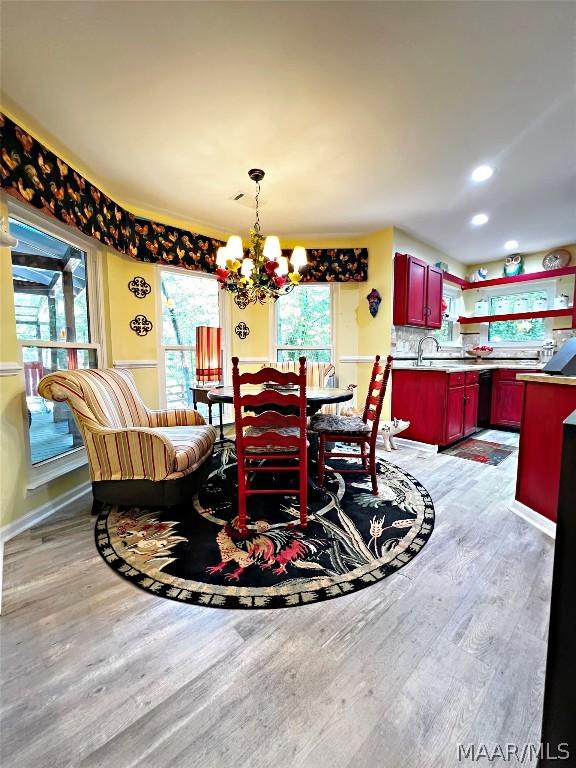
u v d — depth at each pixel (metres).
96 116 1.88
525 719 0.87
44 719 0.88
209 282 3.82
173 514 2.01
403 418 3.52
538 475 1.87
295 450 1.88
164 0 1.25
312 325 4.09
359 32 1.38
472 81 1.64
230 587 1.37
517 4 1.27
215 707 0.91
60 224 2.36
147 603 1.29
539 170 2.46
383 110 1.84
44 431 2.21
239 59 1.51
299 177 2.55
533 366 3.98
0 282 1.83
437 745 0.82
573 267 3.90
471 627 1.17
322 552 1.60
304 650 1.08
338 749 0.81
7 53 1.46
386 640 1.11
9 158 1.77
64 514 2.03
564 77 1.62
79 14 1.30
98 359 2.81
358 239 3.88
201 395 3.30
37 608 1.26
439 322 4.07
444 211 3.19
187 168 2.42
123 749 0.81
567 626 0.65
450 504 2.12
